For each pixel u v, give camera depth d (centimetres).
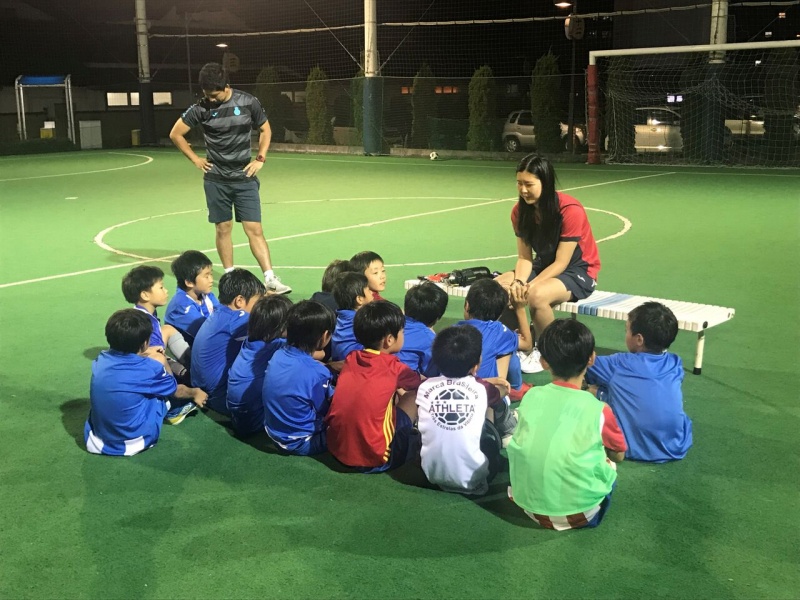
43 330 685
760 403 505
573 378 372
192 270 557
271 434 438
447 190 1692
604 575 327
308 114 2911
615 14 2258
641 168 2142
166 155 2725
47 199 1590
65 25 3475
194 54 3781
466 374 392
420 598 313
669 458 423
